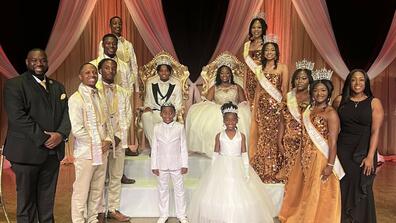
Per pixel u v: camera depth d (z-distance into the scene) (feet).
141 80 19.74
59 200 18.74
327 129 14.10
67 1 25.95
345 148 13.70
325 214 13.93
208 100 19.26
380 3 27.25
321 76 14.25
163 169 15.66
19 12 25.95
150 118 18.78
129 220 16.20
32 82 12.85
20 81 12.68
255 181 15.61
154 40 26.68
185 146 15.79
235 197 14.71
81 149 13.85
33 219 13.44
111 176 15.98
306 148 14.43
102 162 14.06
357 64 27.61
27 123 12.48
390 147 28.96
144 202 16.62
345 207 13.85
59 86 13.55
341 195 13.99
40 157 12.80
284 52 27.55
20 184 12.93
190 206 15.51
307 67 15.69
